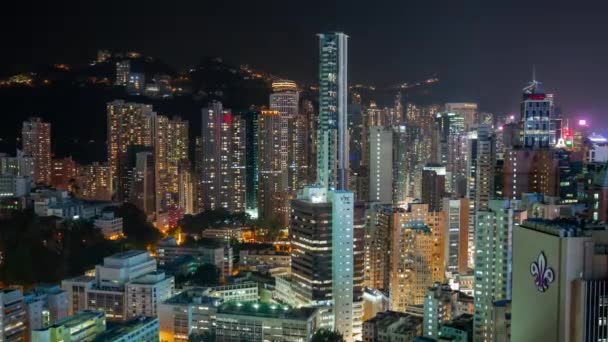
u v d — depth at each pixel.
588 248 156.25
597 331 154.88
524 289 172.00
